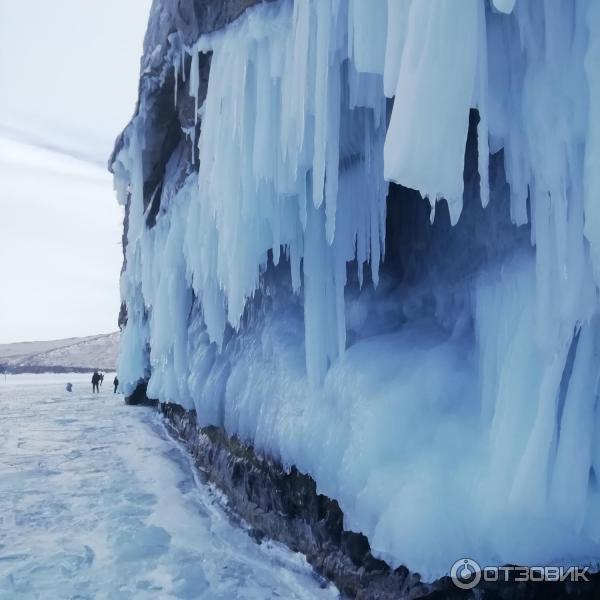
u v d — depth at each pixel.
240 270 6.48
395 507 3.81
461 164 2.90
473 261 4.94
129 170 13.36
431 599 3.75
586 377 3.47
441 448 4.10
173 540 6.26
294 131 4.99
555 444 3.52
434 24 2.89
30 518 7.11
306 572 5.19
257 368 7.47
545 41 3.19
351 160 5.88
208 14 6.91
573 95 3.10
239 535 6.41
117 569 5.40
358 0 3.69
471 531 3.56
